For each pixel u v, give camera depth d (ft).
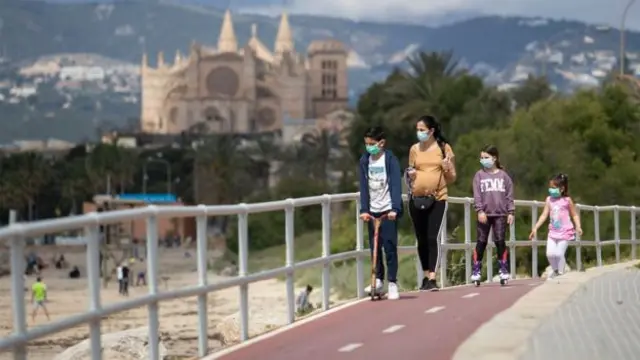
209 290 77.66
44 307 63.82
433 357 70.59
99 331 62.95
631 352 70.90
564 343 74.43
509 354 70.33
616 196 365.20
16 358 54.70
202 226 76.84
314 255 270.05
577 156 371.15
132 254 83.35
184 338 147.13
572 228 130.93
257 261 237.86
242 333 84.43
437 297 104.53
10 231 53.21
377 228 102.53
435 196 109.19
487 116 555.28
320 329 86.12
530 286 114.83
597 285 114.01
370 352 73.51
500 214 118.32
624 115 400.47
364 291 108.68
